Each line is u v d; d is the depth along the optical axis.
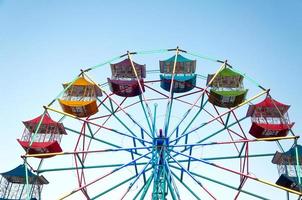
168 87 32.31
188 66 31.89
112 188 26.92
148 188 26.81
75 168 28.45
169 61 31.89
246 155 28.92
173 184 25.94
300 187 25.22
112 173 25.56
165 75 32.19
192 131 28.44
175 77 31.80
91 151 26.91
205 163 26.23
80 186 26.56
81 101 29.86
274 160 29.39
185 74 32.12
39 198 29.39
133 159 28.22
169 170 26.62
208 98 31.28
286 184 27.98
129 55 31.88
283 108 29.47
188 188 26.48
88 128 29.81
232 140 27.41
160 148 27.47
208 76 31.95
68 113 30.25
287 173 28.03
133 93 31.64
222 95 29.91
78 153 27.17
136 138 28.31
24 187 28.89
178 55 31.83
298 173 25.62
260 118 29.36
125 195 24.52
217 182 28.03
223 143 27.08
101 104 31.03
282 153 28.47
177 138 28.22
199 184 24.64
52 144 27.45
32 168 28.39
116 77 32.25
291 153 28.23
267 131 28.61
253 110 30.08
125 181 27.22
